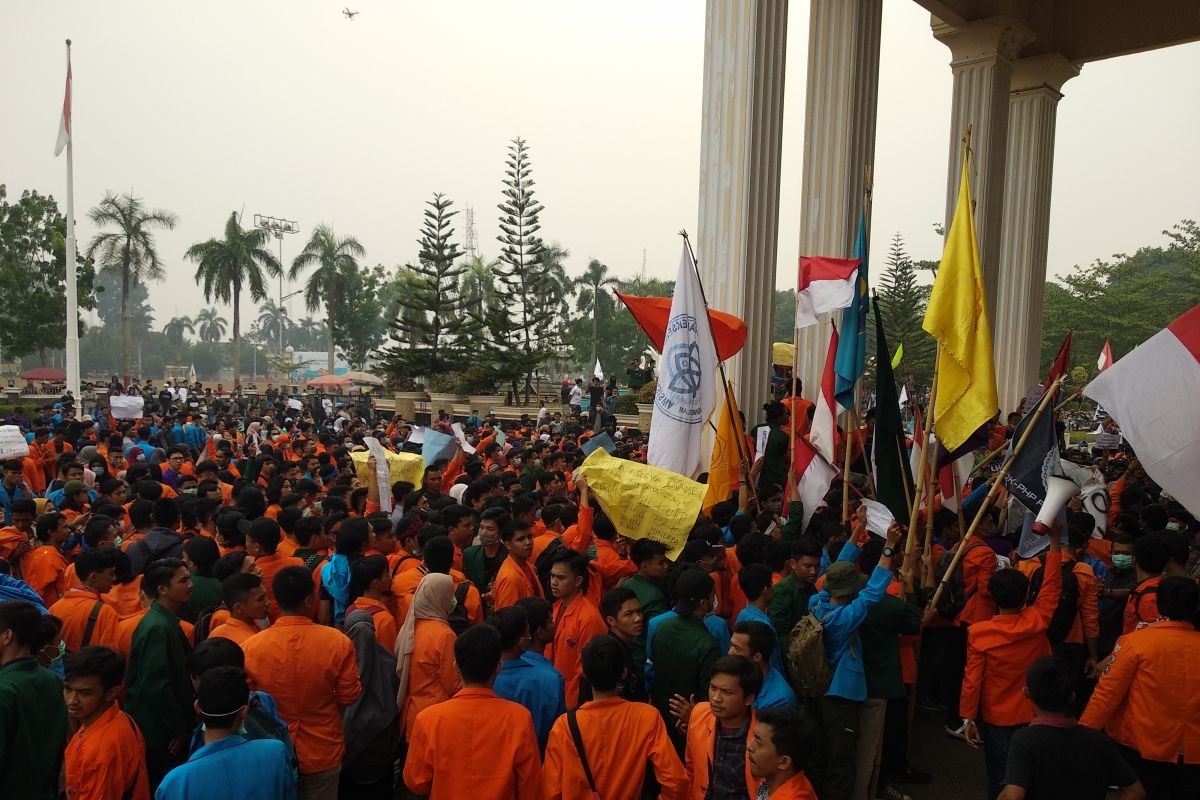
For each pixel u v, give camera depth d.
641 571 5.11
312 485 8.15
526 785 3.45
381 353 39.06
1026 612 4.76
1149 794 4.27
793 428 7.16
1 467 9.64
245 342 119.19
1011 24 14.91
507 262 38.94
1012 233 18.16
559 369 65.94
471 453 11.55
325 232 56.75
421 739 3.46
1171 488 4.77
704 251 10.45
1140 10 17.09
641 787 3.48
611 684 3.52
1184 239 42.44
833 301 7.00
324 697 4.07
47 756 3.83
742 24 10.07
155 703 4.36
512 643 4.08
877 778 5.22
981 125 15.02
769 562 5.02
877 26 12.62
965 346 5.88
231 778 3.13
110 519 5.98
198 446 18.16
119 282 110.81
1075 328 41.19
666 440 7.11
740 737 3.46
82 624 4.82
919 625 5.12
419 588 4.62
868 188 7.20
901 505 6.12
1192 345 4.78
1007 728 4.70
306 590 4.10
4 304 42.38
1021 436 5.50
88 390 40.75
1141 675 4.16
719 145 10.30
